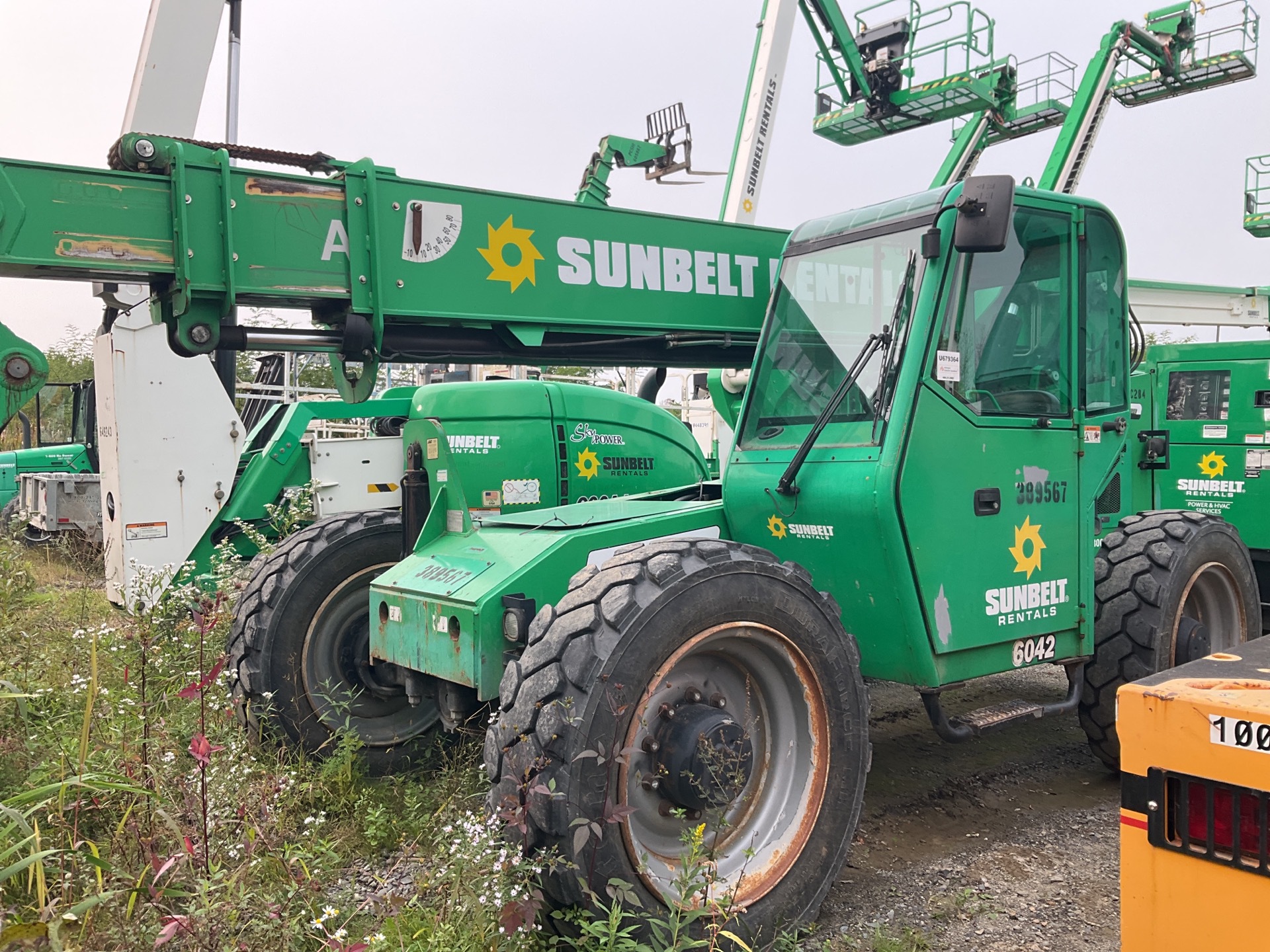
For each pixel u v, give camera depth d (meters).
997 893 3.43
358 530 4.59
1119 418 4.33
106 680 4.64
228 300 3.64
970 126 10.16
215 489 6.75
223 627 4.97
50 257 3.37
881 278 3.74
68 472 12.56
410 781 4.21
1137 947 1.94
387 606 3.79
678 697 3.10
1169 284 9.89
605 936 2.47
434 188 4.05
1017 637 3.87
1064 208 4.09
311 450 6.84
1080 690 4.23
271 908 2.59
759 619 3.05
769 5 8.54
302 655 4.41
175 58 6.22
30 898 2.77
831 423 3.71
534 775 2.71
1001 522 3.79
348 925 2.81
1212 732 1.83
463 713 3.63
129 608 5.35
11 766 3.56
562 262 4.36
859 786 3.26
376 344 3.95
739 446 4.01
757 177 8.59
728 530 4.01
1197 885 1.85
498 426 6.29
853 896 3.41
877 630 3.60
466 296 4.13
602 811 2.68
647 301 4.58
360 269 3.89
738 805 3.19
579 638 2.81
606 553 3.58
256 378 10.61
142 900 2.64
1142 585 4.36
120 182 3.49
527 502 6.30
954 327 3.63
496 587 3.33
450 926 2.57
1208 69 11.95
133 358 6.49
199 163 3.60
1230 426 8.13
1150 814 1.92
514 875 2.63
